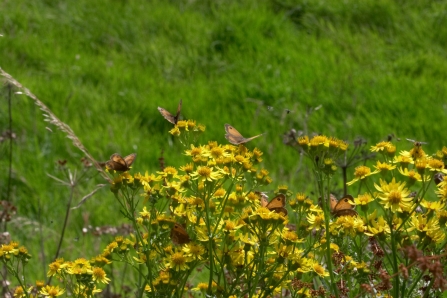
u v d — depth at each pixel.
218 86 11.34
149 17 13.70
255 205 3.27
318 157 3.22
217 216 3.28
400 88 10.98
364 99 10.73
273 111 10.25
